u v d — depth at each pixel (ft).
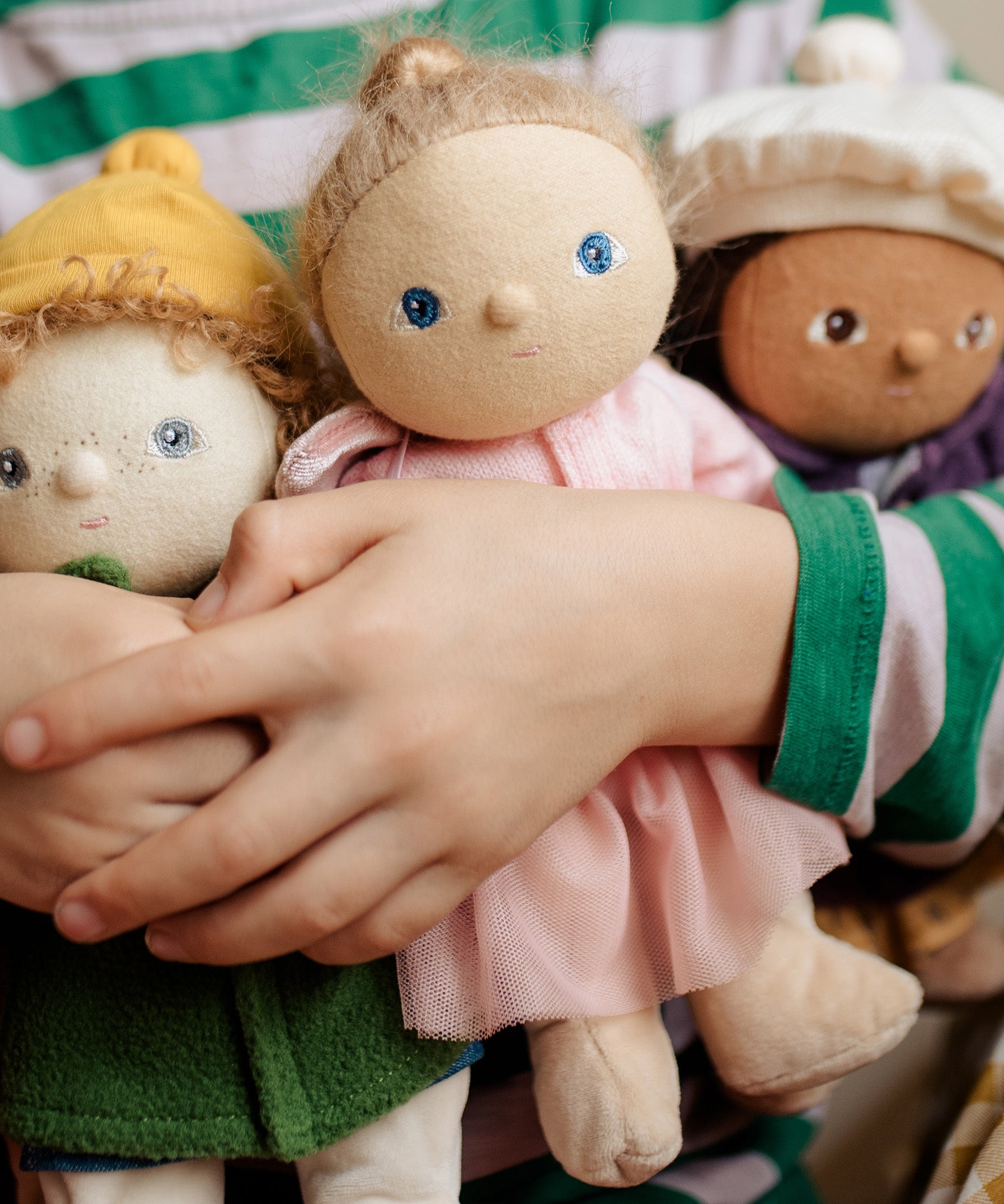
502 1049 1.70
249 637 1.29
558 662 1.33
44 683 1.33
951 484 1.82
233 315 1.45
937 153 1.58
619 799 1.51
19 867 1.34
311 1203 1.43
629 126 1.45
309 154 1.59
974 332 1.68
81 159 1.99
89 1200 1.40
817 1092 1.57
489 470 1.49
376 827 1.30
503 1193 1.67
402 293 1.37
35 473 1.41
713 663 1.40
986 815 1.61
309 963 1.42
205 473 1.43
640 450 1.52
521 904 1.44
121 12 2.00
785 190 1.65
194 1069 1.40
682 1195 1.69
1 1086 1.41
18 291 1.42
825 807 1.48
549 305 1.37
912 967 1.84
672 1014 1.78
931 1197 1.57
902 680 1.47
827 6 2.15
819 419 1.71
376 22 1.80
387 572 1.33
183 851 1.27
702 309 1.75
